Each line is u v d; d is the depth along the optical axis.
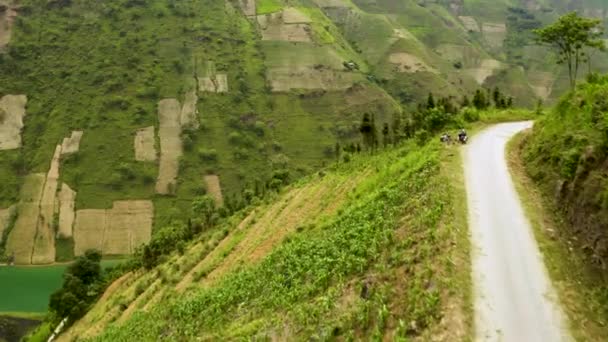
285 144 158.50
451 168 36.16
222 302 36.25
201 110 163.00
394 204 34.75
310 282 29.30
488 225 25.84
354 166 66.88
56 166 144.62
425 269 21.67
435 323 18.47
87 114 156.88
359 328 20.91
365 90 179.50
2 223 131.50
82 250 124.94
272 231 56.94
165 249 88.38
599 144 24.78
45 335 81.50
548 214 27.08
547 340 17.45
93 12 189.00
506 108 73.56
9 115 157.38
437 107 63.19
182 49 181.38
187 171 146.12
